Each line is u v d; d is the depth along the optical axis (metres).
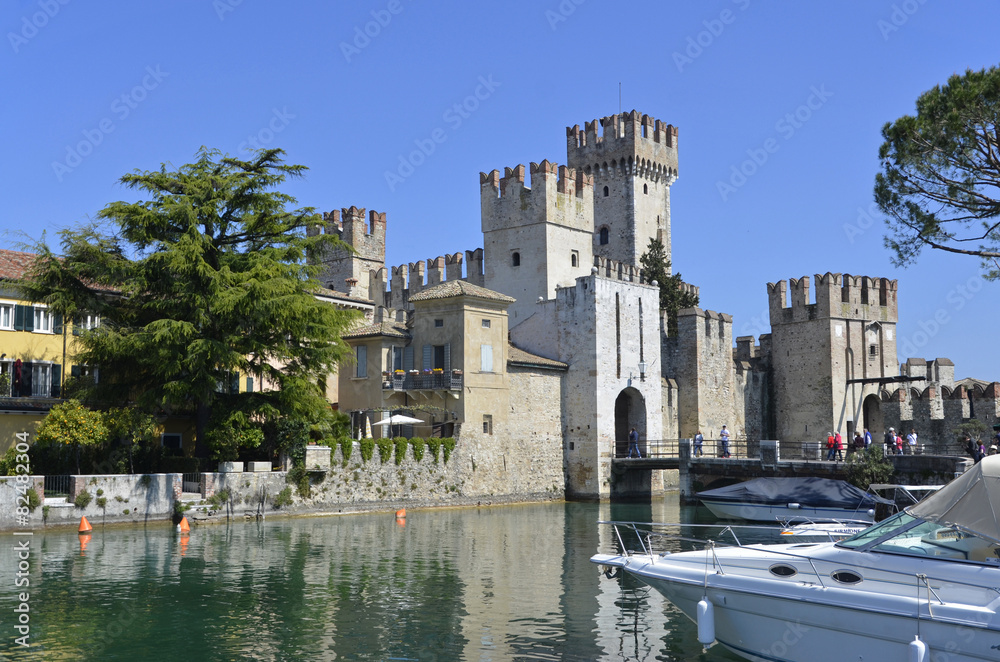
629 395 70.19
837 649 18.30
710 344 73.62
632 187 92.56
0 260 49.31
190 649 21.00
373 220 86.06
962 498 18.80
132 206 46.06
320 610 24.80
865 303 75.12
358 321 61.16
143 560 32.22
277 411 47.06
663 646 21.28
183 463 47.22
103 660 20.14
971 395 58.44
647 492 69.06
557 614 24.45
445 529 43.91
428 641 21.75
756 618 19.39
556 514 53.50
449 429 59.59
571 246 75.62
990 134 35.22
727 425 74.25
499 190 76.44
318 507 49.06
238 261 48.44
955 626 16.92
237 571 30.34
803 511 44.91
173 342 43.97
